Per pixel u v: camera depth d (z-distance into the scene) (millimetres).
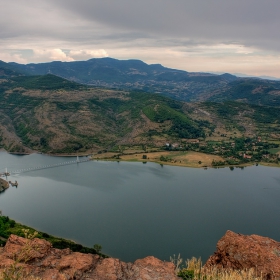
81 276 20469
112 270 21281
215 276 21547
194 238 95875
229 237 26078
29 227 98938
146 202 128750
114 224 106062
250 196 138500
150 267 22656
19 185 154625
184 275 22250
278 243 24922
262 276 21422
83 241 93312
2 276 16594
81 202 128625
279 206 126500
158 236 96938
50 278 19266
